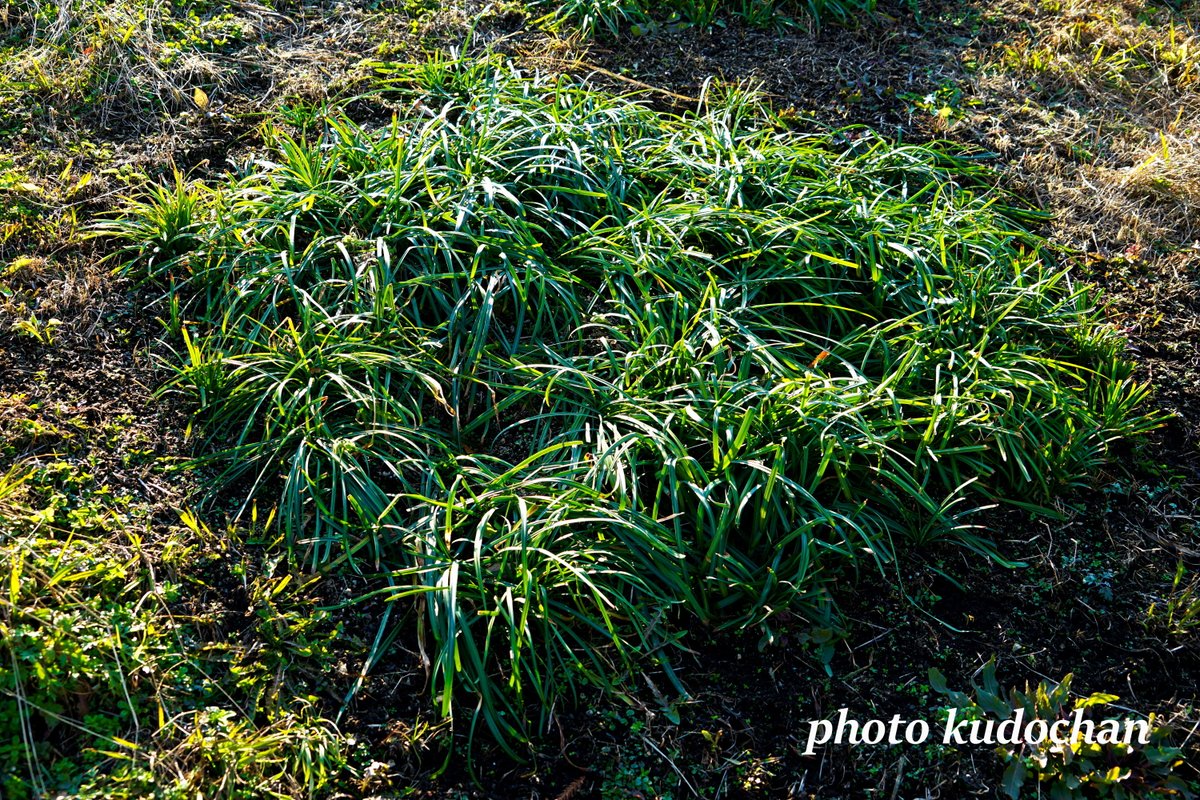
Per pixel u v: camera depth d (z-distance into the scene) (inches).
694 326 145.0
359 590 121.0
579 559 120.3
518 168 159.8
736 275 153.6
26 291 144.6
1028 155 189.2
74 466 125.7
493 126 167.3
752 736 114.8
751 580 123.8
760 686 119.0
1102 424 145.2
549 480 123.2
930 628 125.5
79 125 171.9
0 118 168.9
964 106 199.0
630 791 109.4
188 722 107.3
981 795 111.9
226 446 133.0
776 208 162.1
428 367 139.6
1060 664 123.4
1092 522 137.9
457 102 179.6
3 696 101.9
